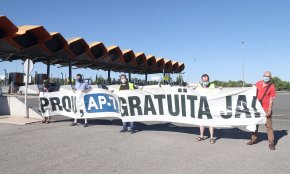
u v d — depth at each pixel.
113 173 5.89
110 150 7.74
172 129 11.07
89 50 32.00
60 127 11.45
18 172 5.93
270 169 6.21
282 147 8.21
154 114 10.09
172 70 56.97
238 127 11.52
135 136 9.66
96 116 11.34
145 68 48.72
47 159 6.86
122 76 10.79
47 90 12.55
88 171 6.01
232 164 6.54
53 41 27.53
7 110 14.59
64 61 36.28
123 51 39.62
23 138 9.27
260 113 8.44
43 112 12.54
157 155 7.26
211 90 9.12
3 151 7.60
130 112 10.34
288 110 20.94
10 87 41.53
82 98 11.61
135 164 6.50
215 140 9.13
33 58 29.84
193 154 7.38
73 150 7.72
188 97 9.48
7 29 21.67
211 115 9.03
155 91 10.05
